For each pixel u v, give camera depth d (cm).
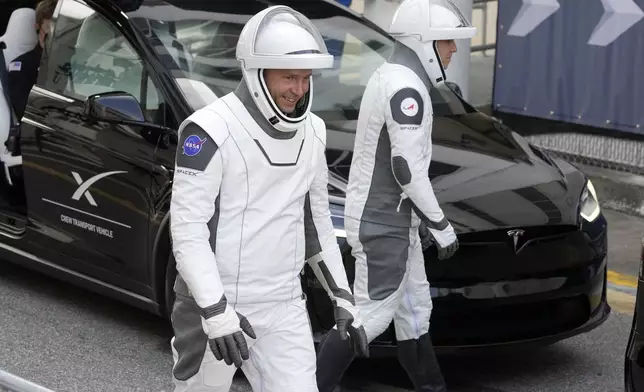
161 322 607
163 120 541
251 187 329
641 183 832
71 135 575
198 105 541
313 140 342
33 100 603
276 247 335
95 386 519
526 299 495
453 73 829
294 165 335
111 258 564
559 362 568
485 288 486
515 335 500
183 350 345
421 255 457
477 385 532
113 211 556
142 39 573
